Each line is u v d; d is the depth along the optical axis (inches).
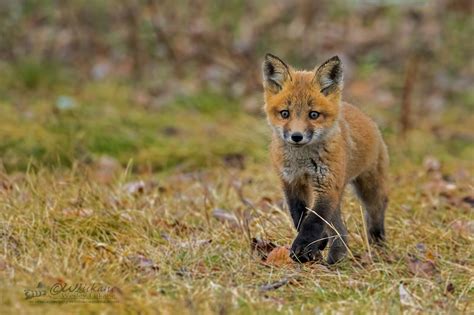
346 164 400.2
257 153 609.0
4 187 477.4
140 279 349.7
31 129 607.8
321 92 395.2
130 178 550.3
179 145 626.5
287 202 407.2
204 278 351.9
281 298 340.2
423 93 787.4
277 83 405.1
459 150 658.8
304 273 368.8
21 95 713.6
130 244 398.6
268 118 405.4
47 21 858.8
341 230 404.2
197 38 821.2
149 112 705.6
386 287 351.9
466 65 831.1
